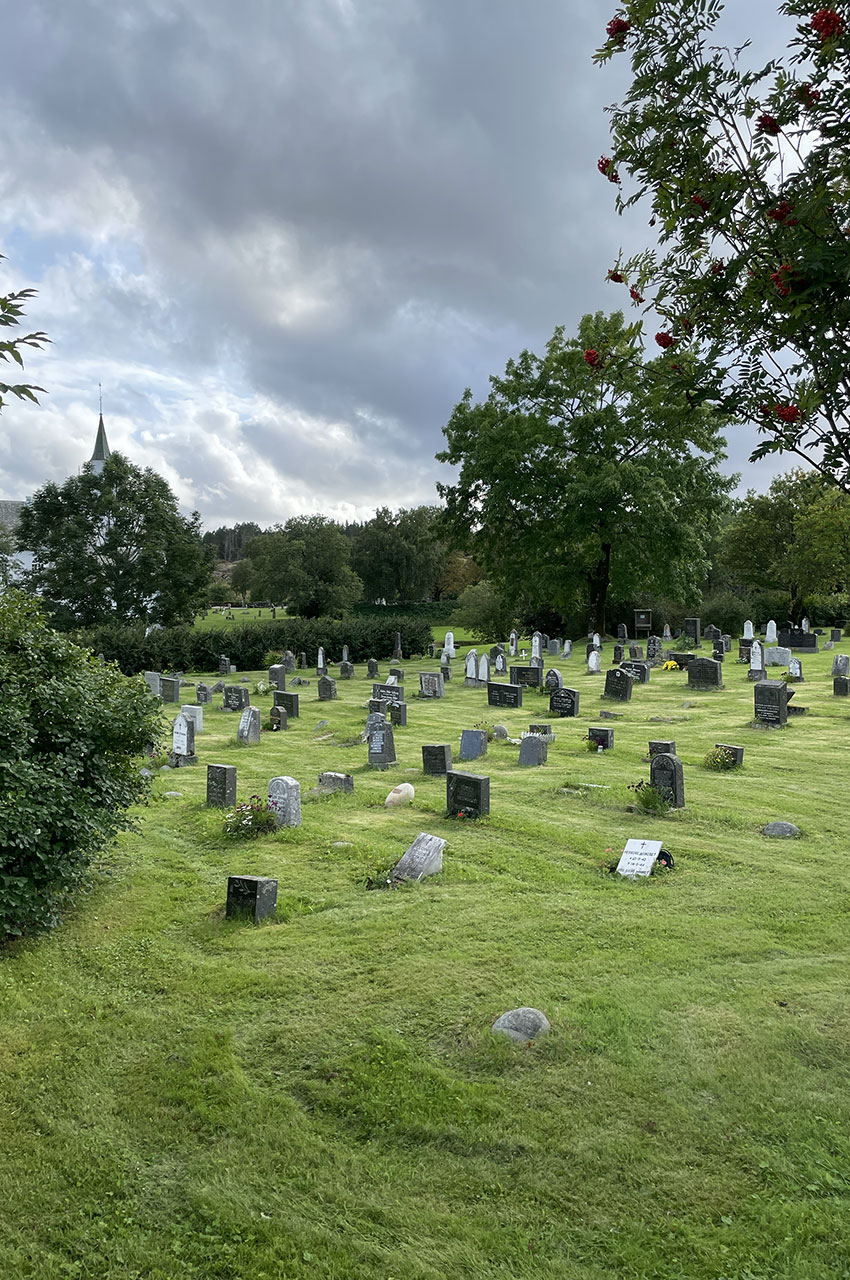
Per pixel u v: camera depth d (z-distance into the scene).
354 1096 5.87
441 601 99.31
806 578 48.84
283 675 34.47
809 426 4.69
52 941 8.45
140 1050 6.57
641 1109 5.62
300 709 28.98
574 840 11.80
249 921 9.03
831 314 4.44
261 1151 5.38
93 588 52.50
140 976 7.78
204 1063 6.29
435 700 30.11
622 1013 6.73
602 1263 4.43
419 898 9.66
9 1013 7.01
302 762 18.97
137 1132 5.60
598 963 7.77
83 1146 5.45
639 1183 4.99
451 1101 5.75
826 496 43.41
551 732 21.48
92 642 42.94
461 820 12.92
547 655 44.22
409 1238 4.64
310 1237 4.66
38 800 8.17
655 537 43.28
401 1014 6.92
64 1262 4.54
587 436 44.44
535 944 8.26
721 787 14.94
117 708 9.55
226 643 46.31
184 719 18.94
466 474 50.44
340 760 19.11
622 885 10.08
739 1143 5.29
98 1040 6.66
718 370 4.97
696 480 44.91
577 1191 4.95
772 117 4.63
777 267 4.74
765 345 4.89
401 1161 5.27
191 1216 4.88
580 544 47.28
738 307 4.86
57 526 53.19
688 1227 4.64
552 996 7.11
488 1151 5.31
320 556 76.88
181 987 7.52
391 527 95.00
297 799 12.87
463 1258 4.48
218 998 7.31
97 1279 4.43
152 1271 4.47
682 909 9.24
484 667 33.50
